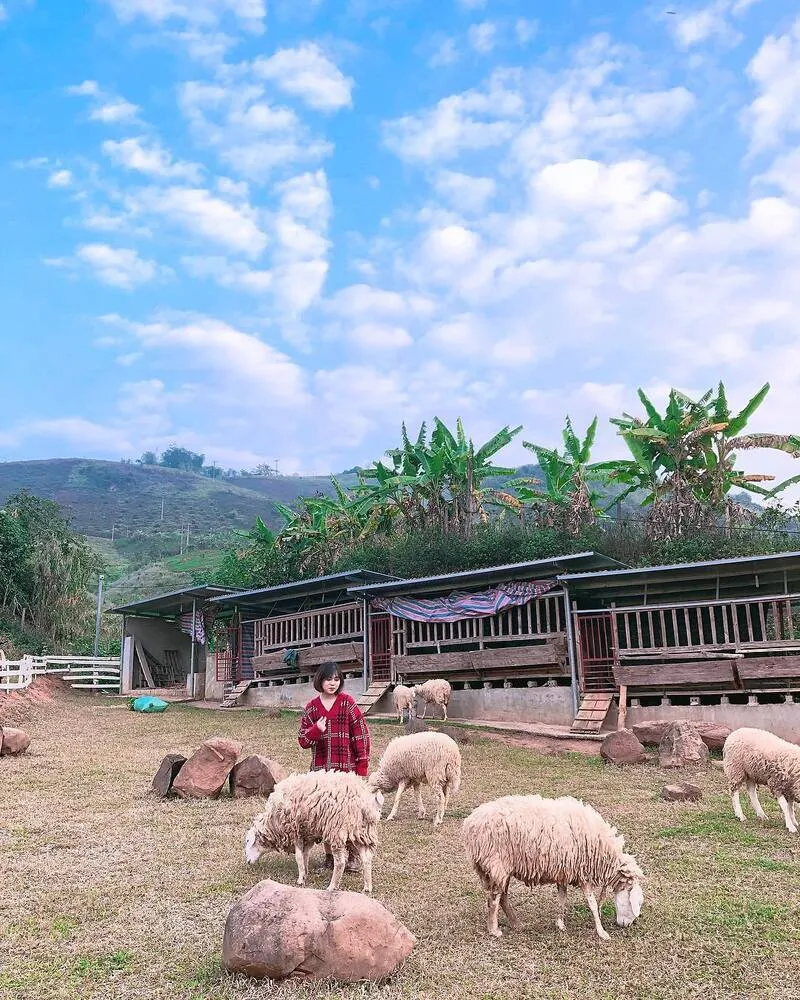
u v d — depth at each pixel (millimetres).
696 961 5105
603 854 5621
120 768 12391
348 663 23031
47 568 34562
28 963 5035
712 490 27297
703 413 26594
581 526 28125
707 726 14430
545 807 5793
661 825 8945
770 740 9086
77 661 31781
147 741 15906
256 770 10312
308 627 25125
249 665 28172
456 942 5441
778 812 9664
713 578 18719
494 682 20219
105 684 31297
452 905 6227
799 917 5871
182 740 16031
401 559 29719
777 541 25219
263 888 5070
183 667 33875
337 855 6418
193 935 5523
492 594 20094
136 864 7234
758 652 16453
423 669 20828
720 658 16469
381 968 4816
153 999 4555
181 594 28453
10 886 6570
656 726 14578
